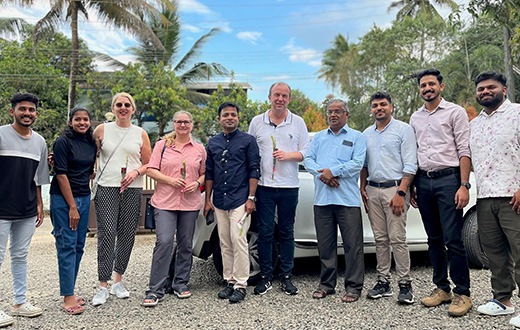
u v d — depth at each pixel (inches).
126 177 162.4
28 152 146.9
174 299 165.8
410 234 193.3
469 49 761.0
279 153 164.2
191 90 868.6
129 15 631.2
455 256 144.3
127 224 167.9
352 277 159.8
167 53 839.1
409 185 155.9
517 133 133.9
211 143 169.6
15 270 148.9
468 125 146.3
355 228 160.7
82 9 630.5
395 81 780.6
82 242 161.2
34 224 152.6
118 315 148.9
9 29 744.3
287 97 168.7
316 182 165.9
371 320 139.3
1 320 137.9
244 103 730.8
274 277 191.0
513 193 133.3
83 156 155.6
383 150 158.1
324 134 168.7
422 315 142.6
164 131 773.9
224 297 165.2
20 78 673.0
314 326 135.5
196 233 182.5
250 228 182.5
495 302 140.6
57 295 174.6
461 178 143.6
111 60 783.7
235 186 163.9
